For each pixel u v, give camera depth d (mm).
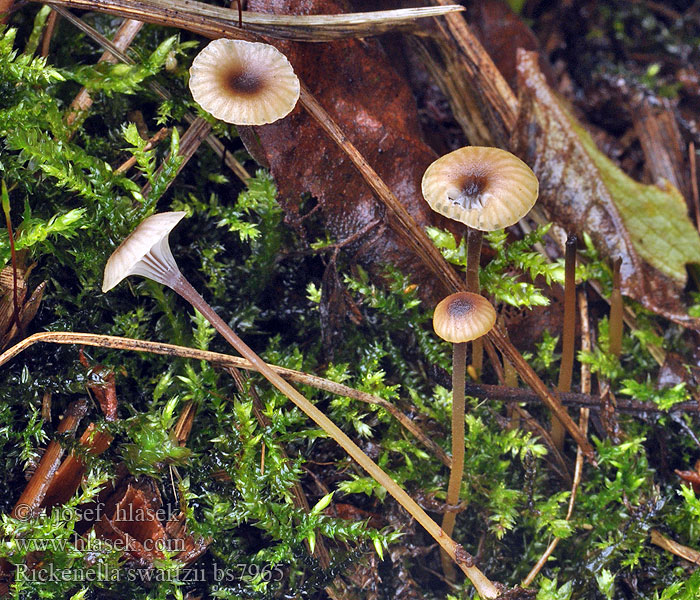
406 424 224
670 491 226
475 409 232
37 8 230
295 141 224
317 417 214
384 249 228
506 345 224
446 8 224
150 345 216
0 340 219
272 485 220
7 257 218
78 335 215
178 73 229
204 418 226
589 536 228
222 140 233
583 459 233
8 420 219
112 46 227
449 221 231
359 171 224
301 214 229
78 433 222
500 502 227
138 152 223
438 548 228
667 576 224
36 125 222
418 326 230
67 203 225
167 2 221
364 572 222
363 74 229
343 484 223
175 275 213
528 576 223
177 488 220
